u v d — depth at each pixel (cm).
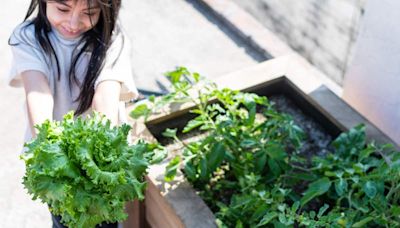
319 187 201
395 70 238
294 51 351
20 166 276
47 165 153
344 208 206
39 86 195
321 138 245
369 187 198
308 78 254
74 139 157
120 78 203
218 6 372
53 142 159
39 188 154
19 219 256
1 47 337
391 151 221
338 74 338
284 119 225
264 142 221
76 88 205
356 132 225
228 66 338
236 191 223
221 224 197
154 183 209
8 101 305
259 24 362
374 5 236
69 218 158
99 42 199
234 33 361
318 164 220
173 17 370
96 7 185
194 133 242
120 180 156
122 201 159
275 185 210
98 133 159
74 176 155
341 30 369
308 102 251
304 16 381
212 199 218
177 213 201
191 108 239
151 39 353
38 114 189
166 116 236
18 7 364
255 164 220
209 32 360
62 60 201
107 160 157
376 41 240
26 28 200
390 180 206
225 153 218
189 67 335
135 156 165
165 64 336
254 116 220
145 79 325
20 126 294
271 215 189
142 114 232
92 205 156
